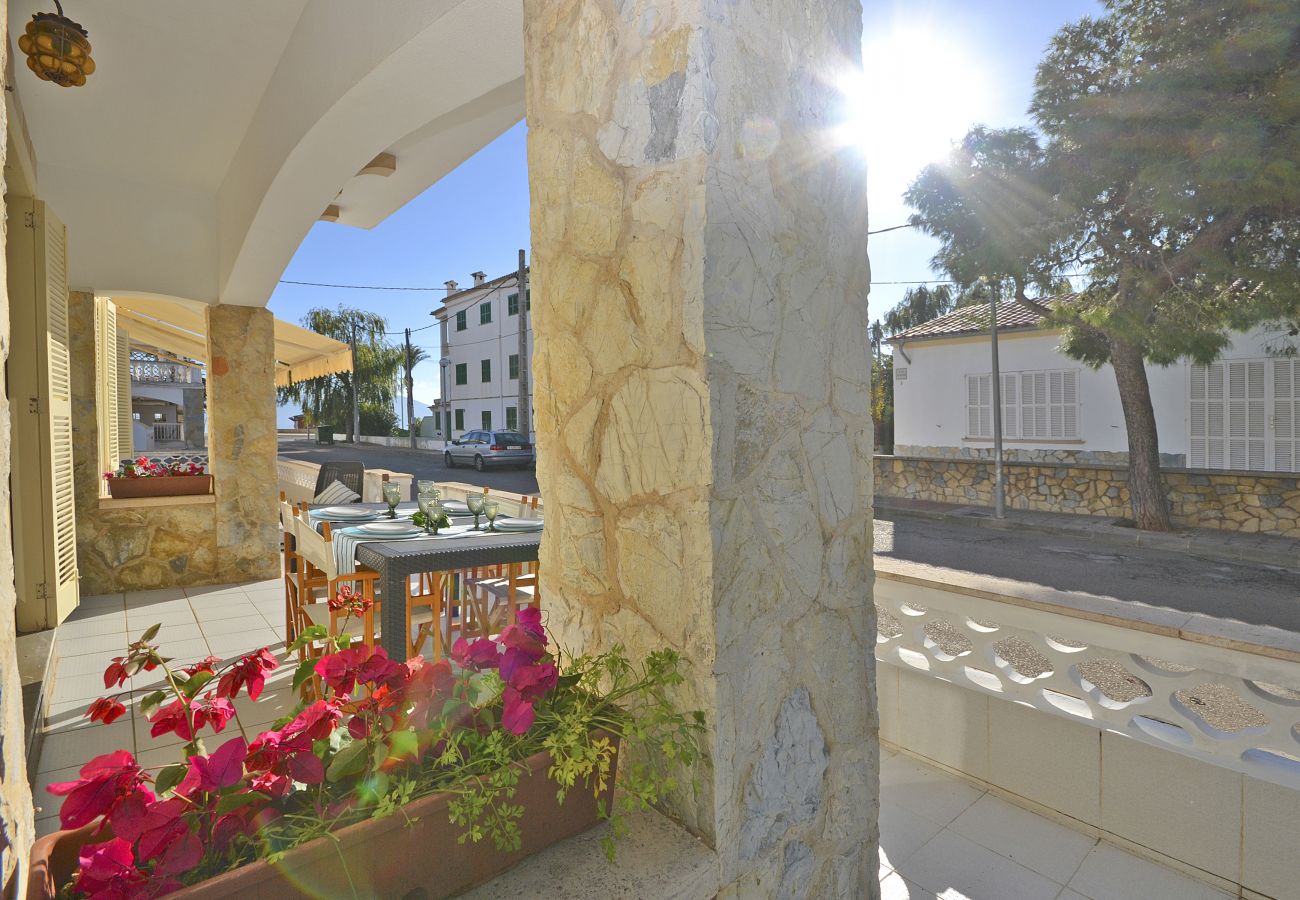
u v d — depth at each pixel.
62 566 3.91
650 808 1.42
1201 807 1.91
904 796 2.37
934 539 9.38
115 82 3.66
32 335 3.67
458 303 29.08
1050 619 2.20
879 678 2.77
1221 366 11.10
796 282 1.44
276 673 3.53
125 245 5.27
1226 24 6.97
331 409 33.88
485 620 3.56
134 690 3.35
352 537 3.08
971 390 14.11
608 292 1.46
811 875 1.49
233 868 0.92
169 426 26.70
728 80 1.27
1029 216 8.87
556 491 1.67
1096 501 10.47
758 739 1.35
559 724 1.26
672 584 1.32
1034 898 1.86
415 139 4.02
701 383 1.23
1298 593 6.35
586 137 1.50
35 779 2.47
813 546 1.48
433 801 1.07
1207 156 6.64
